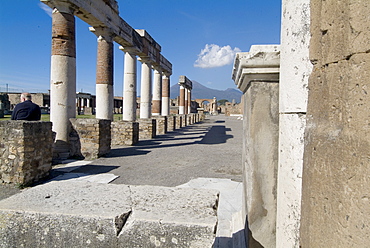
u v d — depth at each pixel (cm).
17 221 200
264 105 225
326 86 143
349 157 118
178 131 1855
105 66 1016
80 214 196
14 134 491
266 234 224
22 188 485
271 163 224
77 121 784
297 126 172
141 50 1409
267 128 225
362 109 115
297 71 173
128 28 1205
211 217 197
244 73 221
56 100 773
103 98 1022
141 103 1592
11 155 493
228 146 1096
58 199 223
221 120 3541
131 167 679
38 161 532
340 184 122
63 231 195
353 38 121
